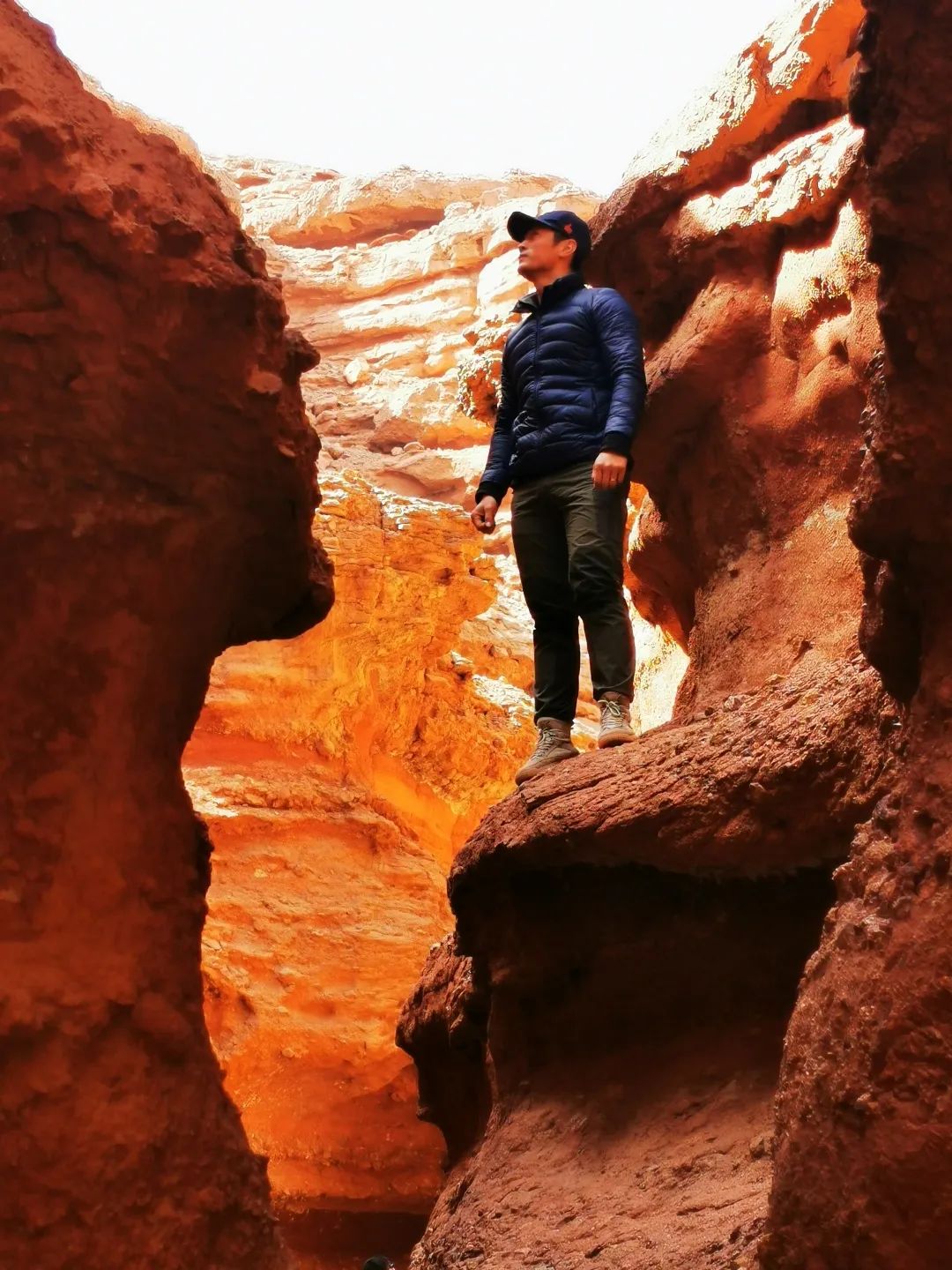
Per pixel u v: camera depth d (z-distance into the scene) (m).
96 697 2.95
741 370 5.23
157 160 2.90
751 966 3.73
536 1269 3.38
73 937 2.88
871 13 2.36
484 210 24.91
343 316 24.34
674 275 5.65
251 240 3.00
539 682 4.88
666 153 5.62
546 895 4.16
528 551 4.90
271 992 12.73
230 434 2.97
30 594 2.81
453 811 15.52
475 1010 4.88
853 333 4.73
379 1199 12.82
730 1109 3.65
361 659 14.57
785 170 5.18
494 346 7.10
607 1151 3.84
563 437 4.80
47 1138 2.72
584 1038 4.18
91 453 2.82
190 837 3.30
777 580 4.88
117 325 2.75
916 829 2.33
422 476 21.11
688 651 6.51
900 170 2.33
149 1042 2.98
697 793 3.60
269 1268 3.08
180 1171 2.95
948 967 2.17
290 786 13.85
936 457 2.39
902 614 2.54
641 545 6.11
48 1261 2.69
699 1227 3.14
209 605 3.24
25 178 2.60
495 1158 4.18
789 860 3.46
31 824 2.83
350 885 13.59
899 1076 2.18
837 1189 2.22
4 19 2.72
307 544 3.31
